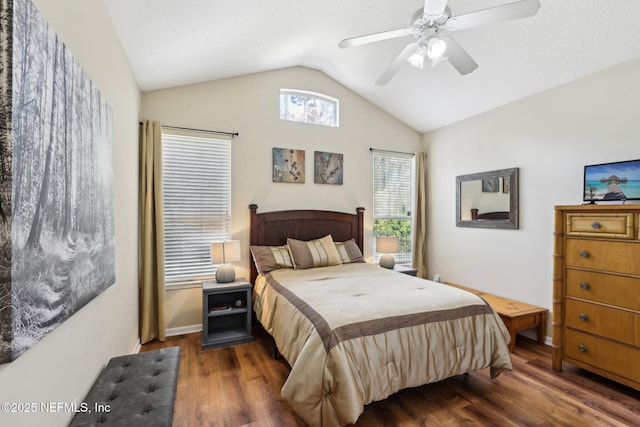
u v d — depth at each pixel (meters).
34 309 0.93
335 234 4.11
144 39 2.32
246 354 2.86
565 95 2.95
